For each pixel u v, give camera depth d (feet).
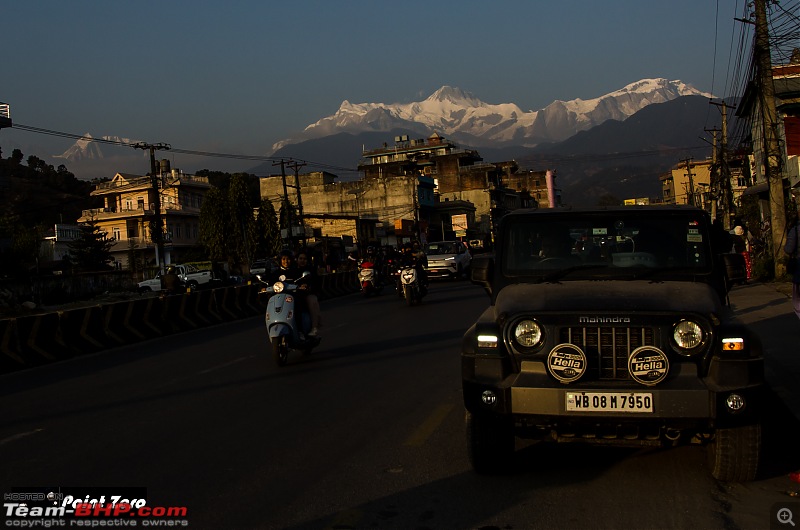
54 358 44.55
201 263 162.09
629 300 16.31
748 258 75.10
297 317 36.42
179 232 245.45
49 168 358.02
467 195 320.09
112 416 25.63
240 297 72.43
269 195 284.20
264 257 207.10
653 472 17.33
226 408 26.03
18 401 30.17
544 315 16.02
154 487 17.25
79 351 47.09
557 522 14.24
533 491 16.15
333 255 194.18
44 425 24.70
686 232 19.85
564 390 15.40
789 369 27.04
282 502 15.85
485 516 14.65
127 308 53.67
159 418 24.86
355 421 23.16
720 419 14.99
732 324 15.60
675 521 14.21
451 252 108.88
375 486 16.72
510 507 15.15
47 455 20.57
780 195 67.87
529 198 390.21
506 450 16.99
